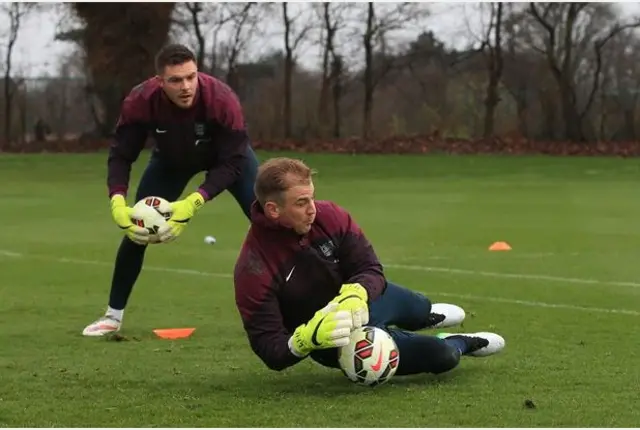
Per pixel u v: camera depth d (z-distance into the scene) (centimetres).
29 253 2411
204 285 1869
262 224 916
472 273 1983
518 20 7731
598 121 7794
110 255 2369
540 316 1475
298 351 891
